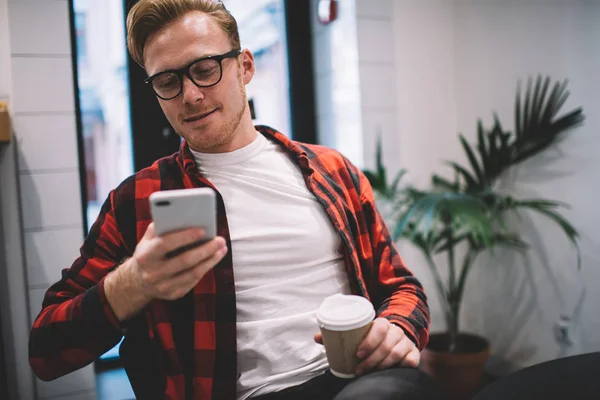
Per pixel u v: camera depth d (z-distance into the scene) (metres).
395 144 2.15
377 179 1.88
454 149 2.28
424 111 2.21
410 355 0.78
